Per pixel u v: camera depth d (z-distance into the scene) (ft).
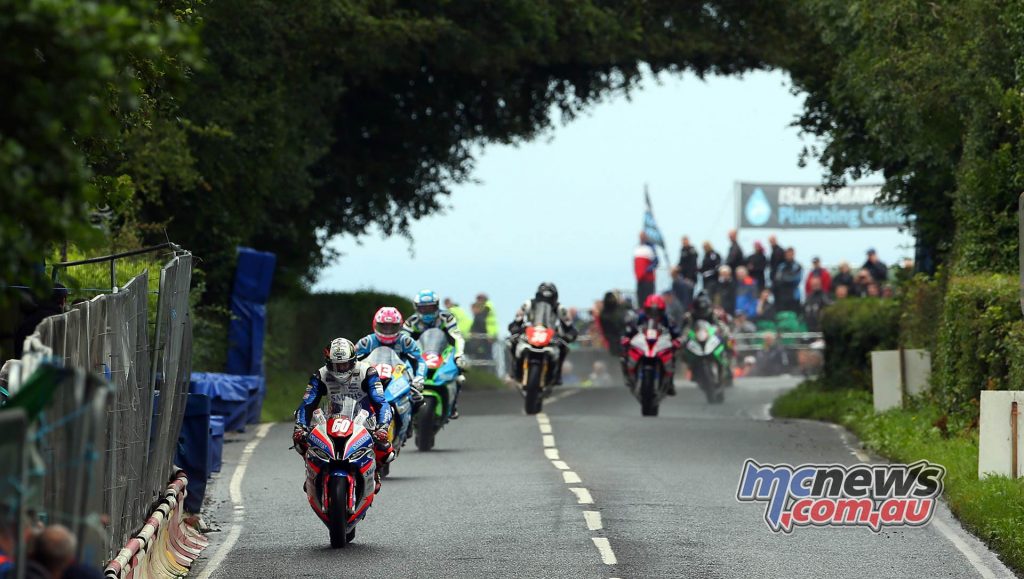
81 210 74.38
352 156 459.32
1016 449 180.55
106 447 113.91
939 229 318.24
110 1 72.64
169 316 140.36
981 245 260.42
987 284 231.50
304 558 147.95
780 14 432.25
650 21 444.96
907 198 324.19
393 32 378.53
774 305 524.93
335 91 403.75
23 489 71.00
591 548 150.10
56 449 87.97
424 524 167.22
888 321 338.34
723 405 385.70
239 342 331.98
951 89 255.09
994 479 177.58
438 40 404.98
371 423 160.15
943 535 161.38
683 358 385.70
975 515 163.84
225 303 357.61
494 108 470.80
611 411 358.23
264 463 228.84
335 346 160.97
